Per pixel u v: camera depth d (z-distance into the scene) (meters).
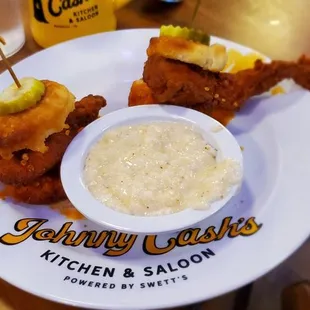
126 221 0.22
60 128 0.25
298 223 0.23
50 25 0.33
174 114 0.27
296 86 0.30
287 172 0.26
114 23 0.35
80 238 0.23
